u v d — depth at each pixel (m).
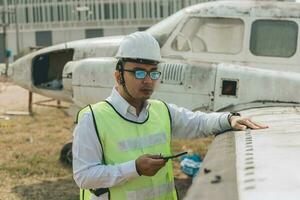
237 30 6.68
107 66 6.33
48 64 8.29
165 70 6.10
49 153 9.02
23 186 7.00
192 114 3.09
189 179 7.39
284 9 6.63
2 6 61.22
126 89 2.66
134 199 2.65
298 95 5.79
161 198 2.75
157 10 56.94
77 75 6.52
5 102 17.61
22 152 9.05
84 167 2.61
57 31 61.25
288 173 1.94
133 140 2.68
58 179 7.36
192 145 9.52
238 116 3.20
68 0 60.28
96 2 59.22
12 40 61.94
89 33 60.22
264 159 2.21
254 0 6.83
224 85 5.92
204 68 5.99
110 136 2.63
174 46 6.77
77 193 6.68
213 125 3.10
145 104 2.78
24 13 61.88
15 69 8.16
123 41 2.68
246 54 6.62
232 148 2.59
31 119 13.30
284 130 3.07
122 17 58.50
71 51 7.70
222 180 1.93
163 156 2.60
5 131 11.38
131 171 2.53
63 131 11.49
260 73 5.86
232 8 6.69
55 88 8.02
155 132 2.76
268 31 6.61
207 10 6.72
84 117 2.66
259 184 1.82
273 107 5.54
